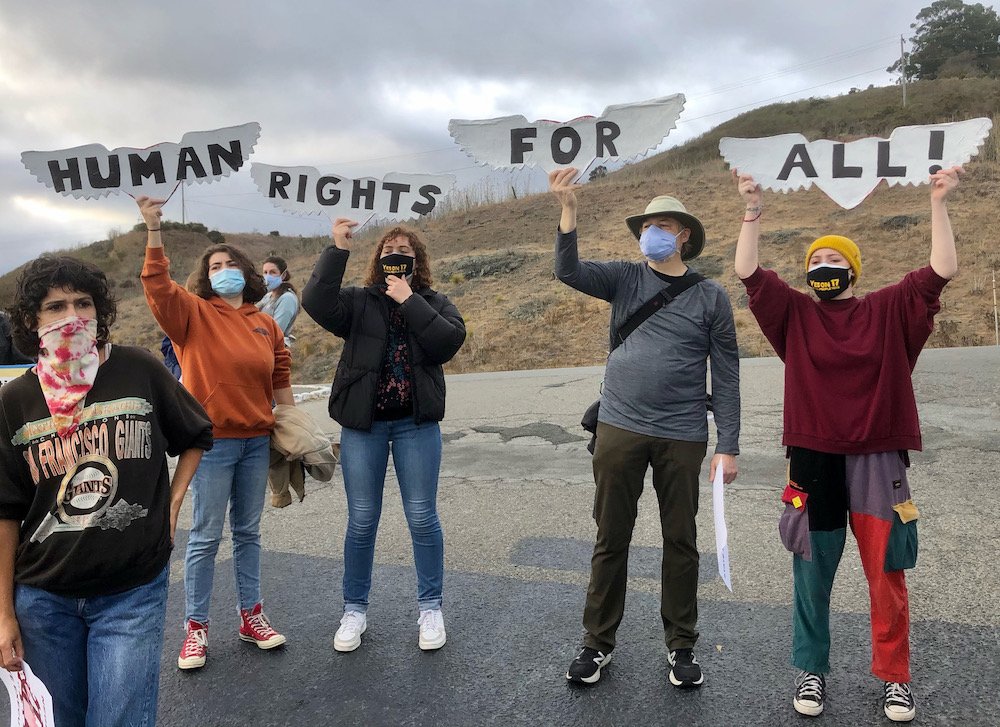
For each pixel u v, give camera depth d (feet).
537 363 68.95
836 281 9.66
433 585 12.17
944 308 69.31
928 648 10.98
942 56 293.84
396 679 11.05
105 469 7.00
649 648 11.66
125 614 7.13
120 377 7.34
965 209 93.71
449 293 101.30
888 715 9.39
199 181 12.07
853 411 9.46
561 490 20.77
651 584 14.08
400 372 11.87
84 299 7.24
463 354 74.90
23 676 6.88
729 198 122.72
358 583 12.30
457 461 24.98
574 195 10.91
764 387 35.70
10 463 6.98
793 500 9.77
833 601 12.79
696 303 10.57
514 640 12.12
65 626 7.09
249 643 12.50
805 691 9.68
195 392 11.60
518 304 89.56
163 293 11.16
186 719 10.23
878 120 198.49
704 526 16.96
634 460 10.53
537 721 9.76
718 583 13.83
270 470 12.87
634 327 10.73
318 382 75.31
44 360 7.00
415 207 12.16
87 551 6.86
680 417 10.50
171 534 7.68
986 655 10.69
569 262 10.84
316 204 12.28
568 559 15.60
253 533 12.35
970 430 23.95
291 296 18.56
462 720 9.88
